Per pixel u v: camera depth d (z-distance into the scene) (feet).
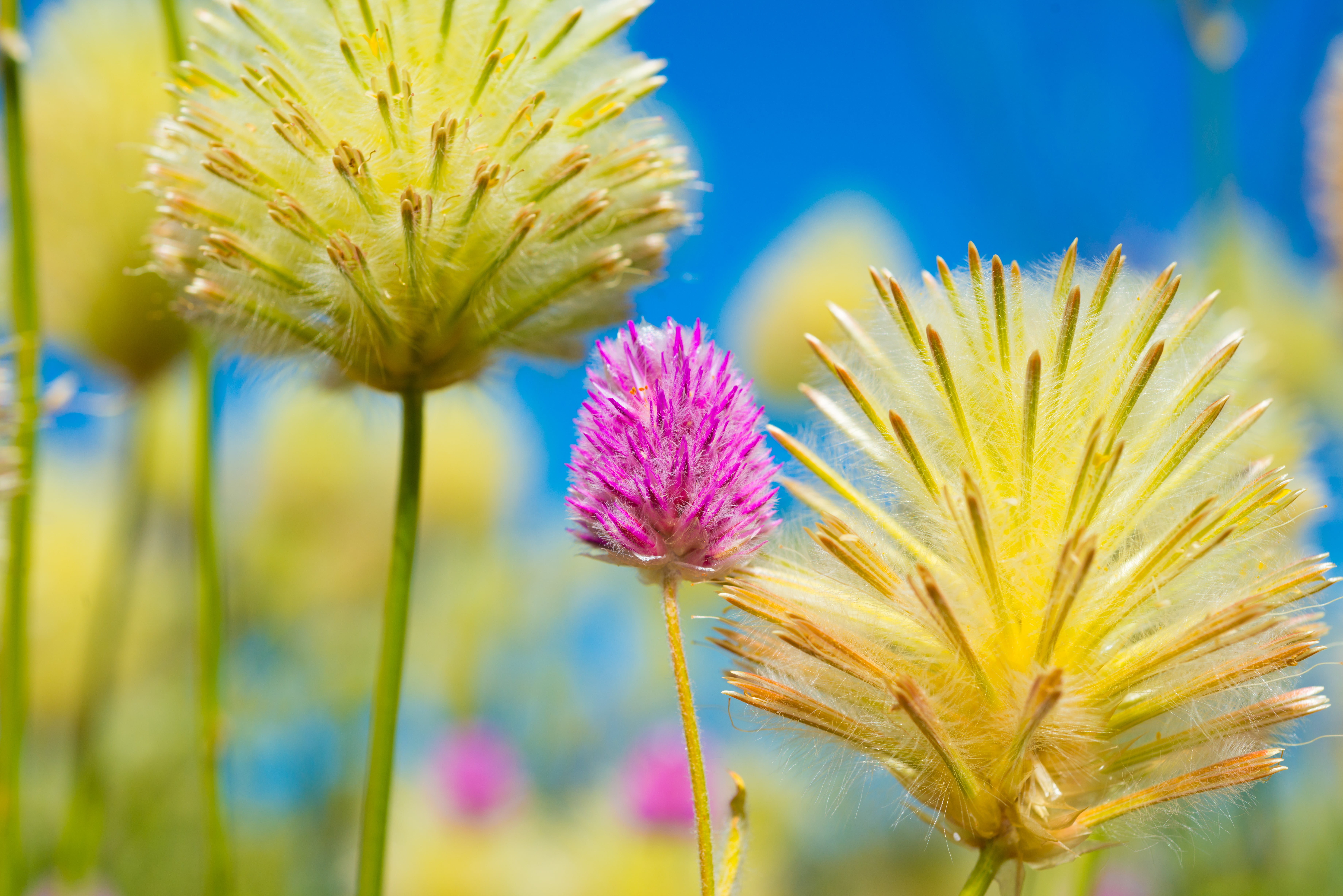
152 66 1.65
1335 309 2.60
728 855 1.29
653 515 1.29
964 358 1.30
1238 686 1.27
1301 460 1.52
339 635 3.20
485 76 1.34
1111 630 1.28
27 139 1.50
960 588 1.28
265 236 1.36
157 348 1.76
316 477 3.07
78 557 2.14
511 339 1.38
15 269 1.49
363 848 1.36
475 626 3.34
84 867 1.80
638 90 1.38
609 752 3.50
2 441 1.47
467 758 2.83
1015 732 1.27
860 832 3.04
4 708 1.49
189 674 2.74
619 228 1.38
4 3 1.49
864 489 1.30
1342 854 2.55
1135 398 1.27
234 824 2.74
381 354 1.37
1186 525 1.27
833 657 1.28
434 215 1.34
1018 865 1.27
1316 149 2.72
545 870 2.69
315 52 1.36
